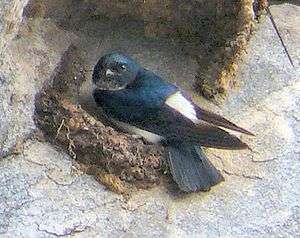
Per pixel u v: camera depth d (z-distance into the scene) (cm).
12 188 689
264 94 822
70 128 718
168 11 797
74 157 719
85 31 811
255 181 750
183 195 727
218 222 714
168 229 701
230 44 799
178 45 825
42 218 680
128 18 820
